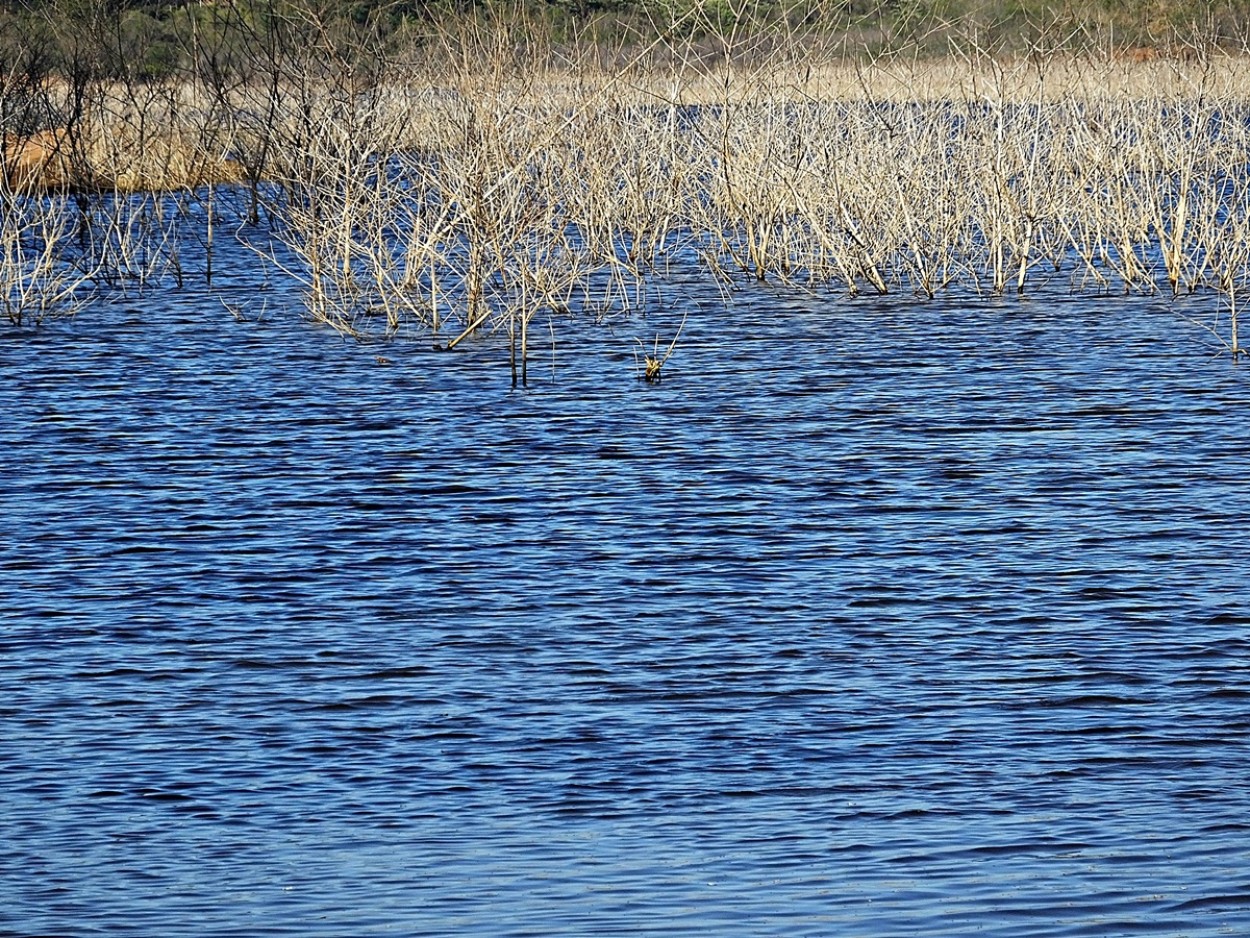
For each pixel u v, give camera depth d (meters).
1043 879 23.53
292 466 46.50
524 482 44.69
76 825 25.50
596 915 22.66
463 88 69.00
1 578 37.06
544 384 56.59
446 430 50.38
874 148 76.69
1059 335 64.06
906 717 29.19
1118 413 51.44
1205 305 69.94
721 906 22.86
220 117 100.75
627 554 38.56
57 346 63.97
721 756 27.70
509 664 31.80
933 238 76.50
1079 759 27.42
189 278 80.81
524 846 24.72
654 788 26.58
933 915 22.58
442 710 29.62
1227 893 23.05
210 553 38.81
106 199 101.25
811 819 25.48
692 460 46.72
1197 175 77.00
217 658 32.22
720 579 36.72
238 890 23.47
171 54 114.75
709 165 82.00
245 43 101.62
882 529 40.31
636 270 76.06
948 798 26.09
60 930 22.47
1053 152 76.88
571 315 70.00
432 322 67.00
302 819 25.67
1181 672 31.02
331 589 36.25
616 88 80.44
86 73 97.62
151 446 48.72
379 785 26.78
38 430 50.62
